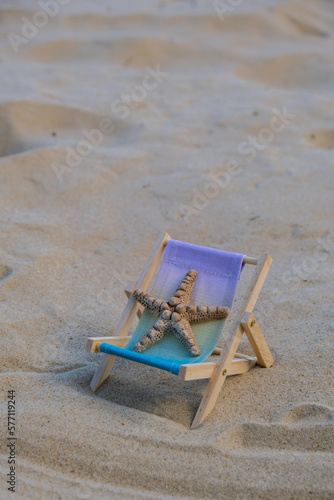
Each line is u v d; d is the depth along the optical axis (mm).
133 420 685
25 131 1124
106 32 1653
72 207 955
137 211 949
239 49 1561
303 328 768
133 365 746
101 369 718
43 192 976
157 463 651
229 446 664
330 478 637
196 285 737
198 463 651
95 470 648
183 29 1660
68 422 676
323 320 773
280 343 756
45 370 732
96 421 681
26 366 733
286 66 1480
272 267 854
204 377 689
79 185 987
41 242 886
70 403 696
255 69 1469
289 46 1592
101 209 952
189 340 707
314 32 1709
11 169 1001
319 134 1124
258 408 693
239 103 1254
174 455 656
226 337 779
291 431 667
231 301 724
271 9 1759
